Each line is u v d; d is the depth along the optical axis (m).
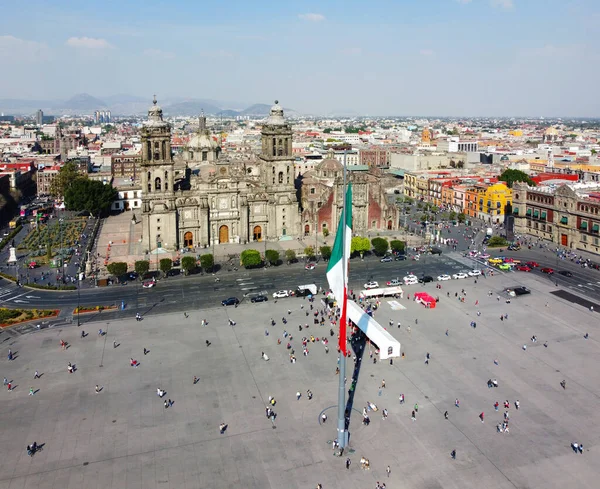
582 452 84.44
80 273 169.62
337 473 79.56
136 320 136.38
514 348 121.00
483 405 98.00
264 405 97.69
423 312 142.12
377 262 190.75
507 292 156.25
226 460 82.44
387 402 98.75
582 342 124.12
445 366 112.50
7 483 76.81
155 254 197.00
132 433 89.12
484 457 83.25
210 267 174.62
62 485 76.69
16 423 91.50
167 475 79.00
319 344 122.88
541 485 77.06
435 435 88.88
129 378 107.06
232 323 133.50
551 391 102.88
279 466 81.06
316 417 94.00
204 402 98.62
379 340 115.62
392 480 78.00
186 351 119.00
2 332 128.75
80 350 119.12
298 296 154.25
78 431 89.50
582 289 159.88
